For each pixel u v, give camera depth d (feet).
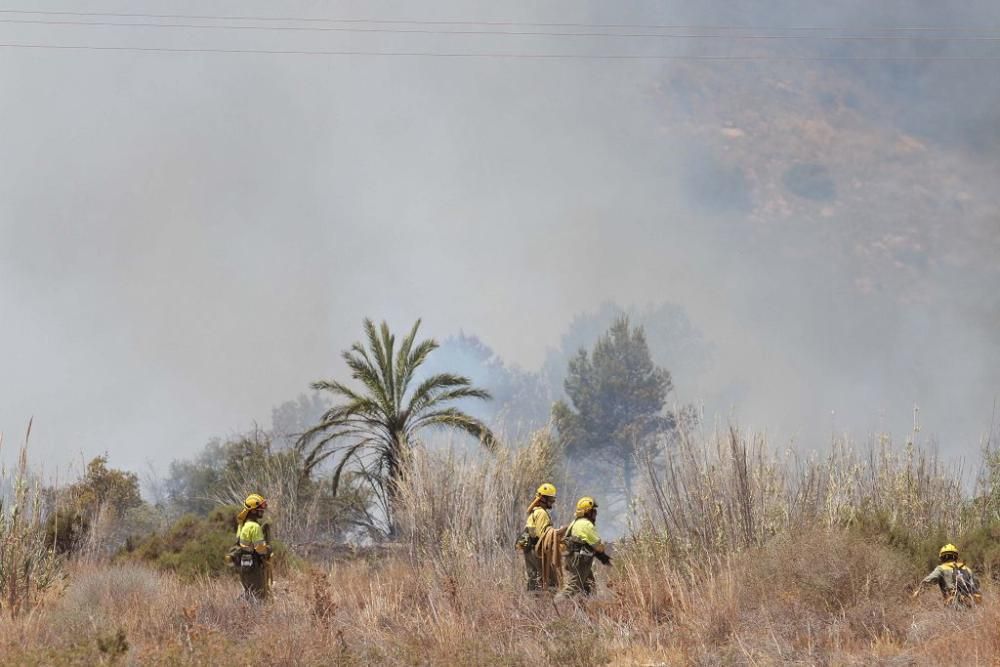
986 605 37.96
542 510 48.19
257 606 45.70
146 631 40.37
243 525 49.03
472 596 44.21
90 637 36.19
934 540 48.96
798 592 40.16
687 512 50.01
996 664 30.14
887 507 53.11
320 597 41.65
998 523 51.29
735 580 41.78
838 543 41.86
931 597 42.16
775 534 47.55
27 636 38.50
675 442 52.39
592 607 42.75
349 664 33.19
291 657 33.35
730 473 50.11
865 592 40.01
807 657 33.53
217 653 33.55
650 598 42.14
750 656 33.09
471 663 33.55
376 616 42.14
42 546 52.19
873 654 33.24
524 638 37.81
